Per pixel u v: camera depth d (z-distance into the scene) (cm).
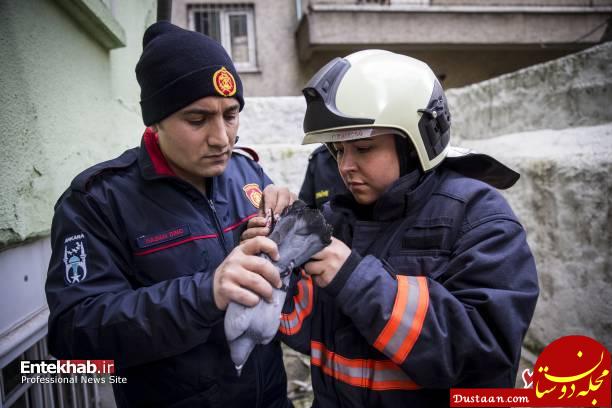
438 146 85
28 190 117
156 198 97
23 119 116
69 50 150
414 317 71
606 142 205
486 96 314
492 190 85
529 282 75
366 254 89
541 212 232
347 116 78
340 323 88
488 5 691
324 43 625
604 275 194
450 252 81
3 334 110
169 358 95
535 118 265
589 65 226
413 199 84
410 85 81
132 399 99
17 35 115
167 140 92
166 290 78
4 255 111
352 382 83
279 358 116
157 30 95
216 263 99
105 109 188
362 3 666
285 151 344
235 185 114
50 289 85
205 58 88
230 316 66
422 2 679
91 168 97
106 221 91
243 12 683
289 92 699
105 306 79
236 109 96
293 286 97
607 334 193
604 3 695
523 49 711
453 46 679
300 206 78
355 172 85
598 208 196
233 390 99
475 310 71
